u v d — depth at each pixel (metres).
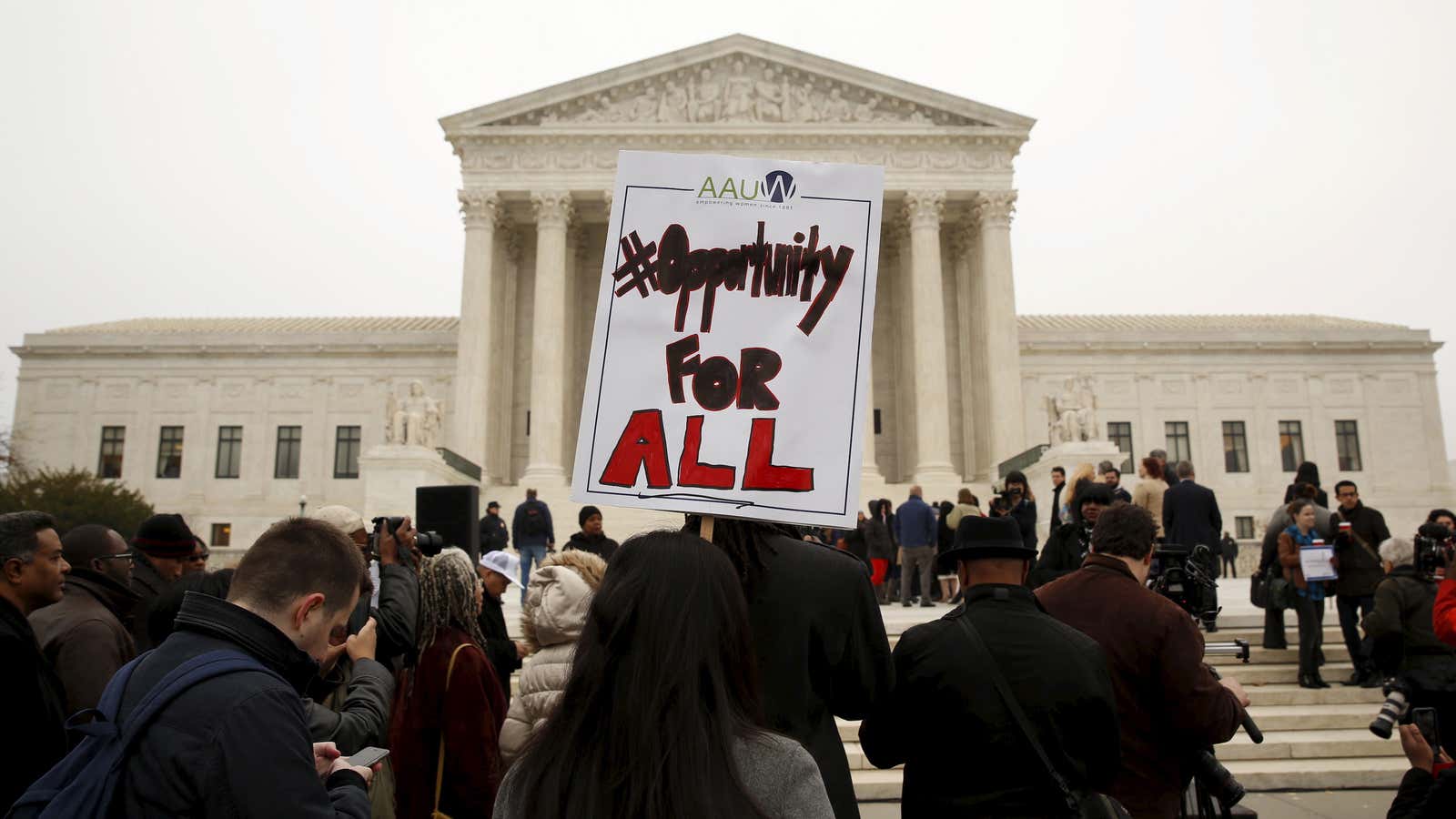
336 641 5.38
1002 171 47.97
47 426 61.34
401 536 7.04
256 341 61.34
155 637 6.00
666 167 4.49
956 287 53.19
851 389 4.26
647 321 4.34
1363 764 10.29
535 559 25.09
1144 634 5.30
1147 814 5.23
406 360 61.06
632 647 2.76
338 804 3.64
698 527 4.23
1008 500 16.53
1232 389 61.69
